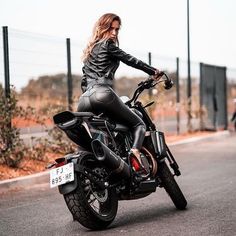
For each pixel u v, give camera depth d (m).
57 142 15.10
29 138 14.77
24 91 15.90
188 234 7.00
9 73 13.99
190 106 24.23
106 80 7.87
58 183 7.16
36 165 13.55
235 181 11.45
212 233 7.02
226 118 27.91
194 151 18.59
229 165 14.41
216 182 11.39
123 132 8.01
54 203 9.59
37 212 8.79
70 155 7.41
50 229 7.58
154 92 21.27
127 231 7.29
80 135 7.48
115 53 7.91
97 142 7.34
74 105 16.05
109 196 7.69
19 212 8.82
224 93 27.95
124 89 32.50
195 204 9.02
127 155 7.97
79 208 7.17
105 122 7.62
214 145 20.83
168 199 9.53
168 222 7.73
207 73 26.00
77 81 18.89
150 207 8.89
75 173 7.20
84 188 7.38
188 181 11.66
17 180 11.58
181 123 32.72
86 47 8.10
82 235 7.19
